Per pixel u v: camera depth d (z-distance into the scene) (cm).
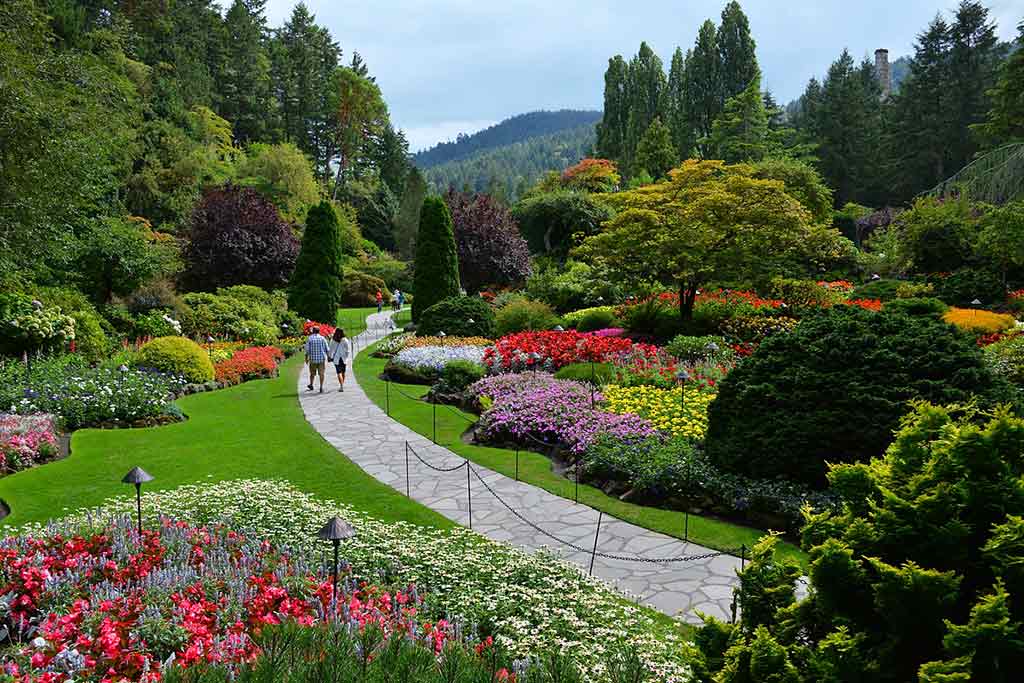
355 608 439
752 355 853
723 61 6066
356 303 4084
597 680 381
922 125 4944
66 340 1482
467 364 1507
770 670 261
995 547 238
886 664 246
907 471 286
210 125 4981
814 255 2139
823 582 271
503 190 8381
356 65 7812
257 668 288
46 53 1655
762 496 734
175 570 498
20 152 1502
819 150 5547
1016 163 2142
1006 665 225
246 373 1733
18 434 964
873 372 747
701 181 2061
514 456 1019
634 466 856
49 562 492
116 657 368
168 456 987
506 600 498
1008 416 260
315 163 6875
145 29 5062
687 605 564
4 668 354
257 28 6888
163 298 2102
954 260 2877
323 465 964
